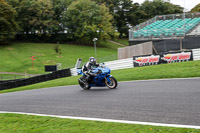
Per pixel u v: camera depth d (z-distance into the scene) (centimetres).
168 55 2081
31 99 1172
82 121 637
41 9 7956
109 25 8325
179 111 642
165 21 3344
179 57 2028
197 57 1952
